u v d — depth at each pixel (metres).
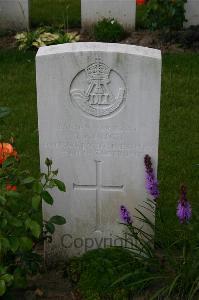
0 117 3.73
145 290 4.00
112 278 4.00
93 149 4.06
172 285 3.71
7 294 3.85
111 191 4.19
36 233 3.55
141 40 8.83
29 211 3.80
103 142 4.04
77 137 4.03
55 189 4.17
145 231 4.29
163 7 8.66
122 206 4.00
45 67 3.83
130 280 3.99
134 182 4.15
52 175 3.92
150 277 3.86
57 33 8.78
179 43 8.63
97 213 4.27
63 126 3.99
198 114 6.60
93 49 3.79
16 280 3.70
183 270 3.85
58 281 4.19
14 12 9.28
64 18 9.75
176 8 8.62
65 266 4.30
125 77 3.84
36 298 4.04
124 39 8.92
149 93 3.87
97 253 4.21
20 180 3.69
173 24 8.73
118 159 4.09
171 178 5.39
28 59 8.06
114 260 4.11
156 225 4.43
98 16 9.25
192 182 5.32
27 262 3.86
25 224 3.57
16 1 9.20
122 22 9.23
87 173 4.14
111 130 4.00
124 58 3.79
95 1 9.16
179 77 7.44
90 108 3.94
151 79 3.83
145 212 4.25
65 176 4.14
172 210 4.89
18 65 7.86
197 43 8.53
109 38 8.84
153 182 3.95
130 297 3.97
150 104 3.90
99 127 3.99
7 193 3.52
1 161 3.82
